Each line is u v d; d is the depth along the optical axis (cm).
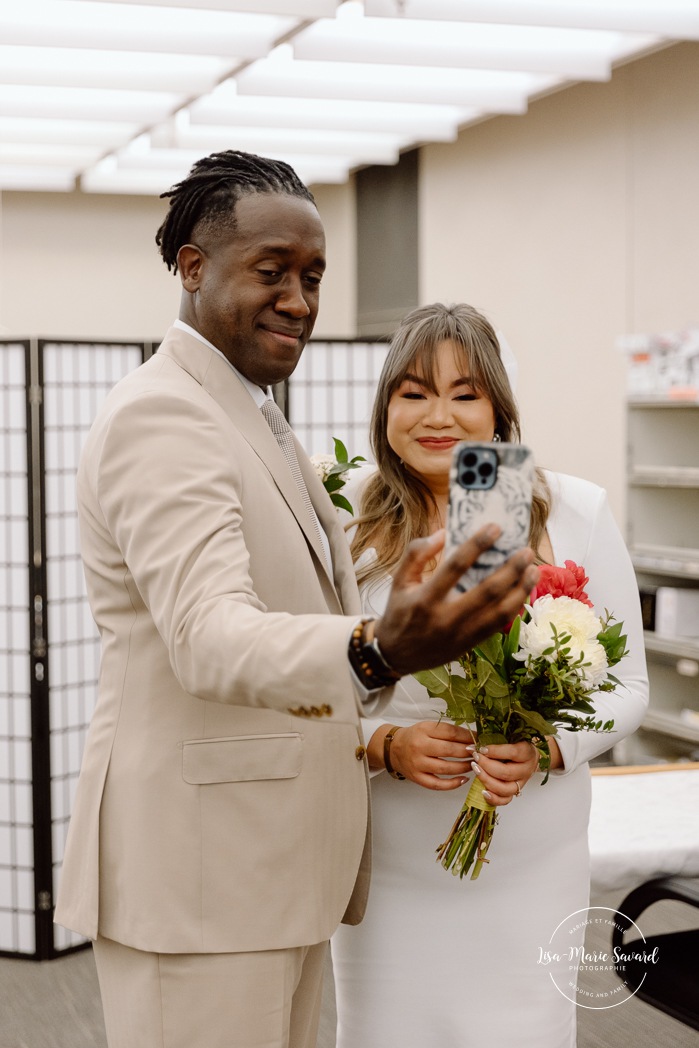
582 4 449
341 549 166
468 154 763
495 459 104
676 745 566
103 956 151
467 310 189
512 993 186
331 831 150
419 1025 188
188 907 141
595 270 653
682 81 581
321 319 941
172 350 150
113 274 926
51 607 375
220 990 143
